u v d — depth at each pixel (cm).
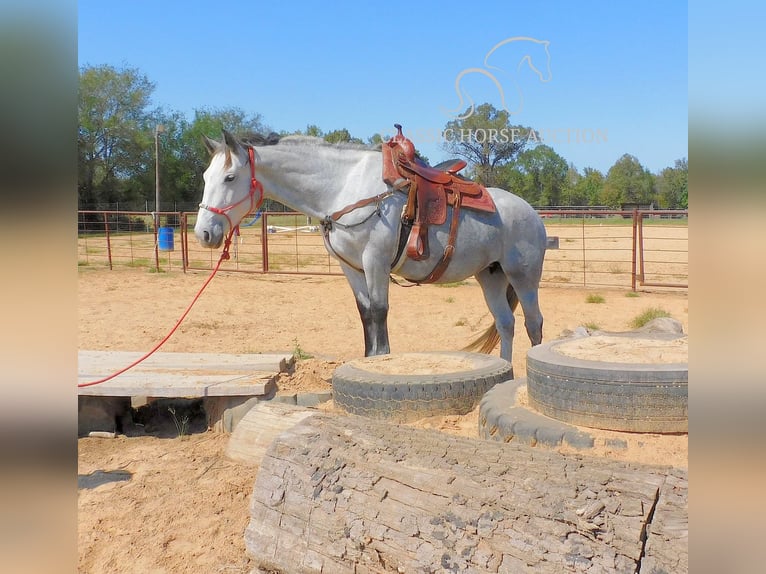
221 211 468
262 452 401
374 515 235
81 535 312
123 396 479
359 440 278
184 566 282
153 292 1211
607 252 1880
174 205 5103
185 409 509
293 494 262
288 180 482
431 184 486
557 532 202
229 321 940
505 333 561
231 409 481
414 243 476
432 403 396
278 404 434
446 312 1031
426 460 252
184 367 538
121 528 319
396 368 441
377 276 482
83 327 865
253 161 473
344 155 491
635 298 1124
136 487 370
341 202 482
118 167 4781
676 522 195
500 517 213
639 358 314
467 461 246
